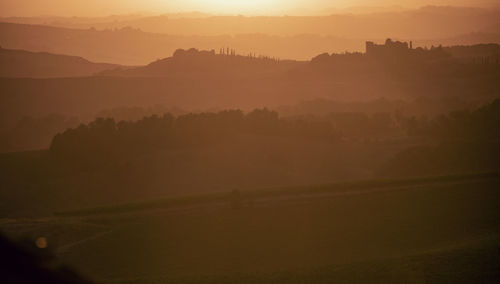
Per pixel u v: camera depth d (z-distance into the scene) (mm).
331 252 180625
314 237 194000
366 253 177125
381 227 199625
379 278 132000
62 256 179125
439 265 133250
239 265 174000
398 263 139000
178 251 185750
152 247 188500
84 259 178625
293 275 141125
